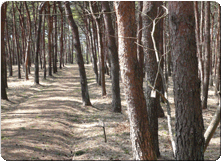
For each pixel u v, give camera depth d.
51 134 7.39
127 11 3.83
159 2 5.63
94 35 19.97
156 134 5.76
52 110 10.70
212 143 7.55
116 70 11.19
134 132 4.19
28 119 9.01
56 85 19.70
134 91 4.05
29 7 26.55
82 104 12.65
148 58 5.60
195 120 3.34
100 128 8.48
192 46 3.28
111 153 6.12
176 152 3.50
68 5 11.48
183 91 3.35
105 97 14.41
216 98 14.75
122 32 3.91
